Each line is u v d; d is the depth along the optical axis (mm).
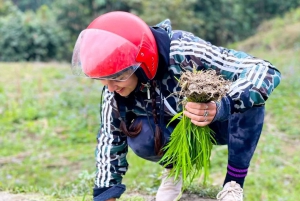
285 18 24750
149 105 2197
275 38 21453
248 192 5215
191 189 2920
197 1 22312
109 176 2199
